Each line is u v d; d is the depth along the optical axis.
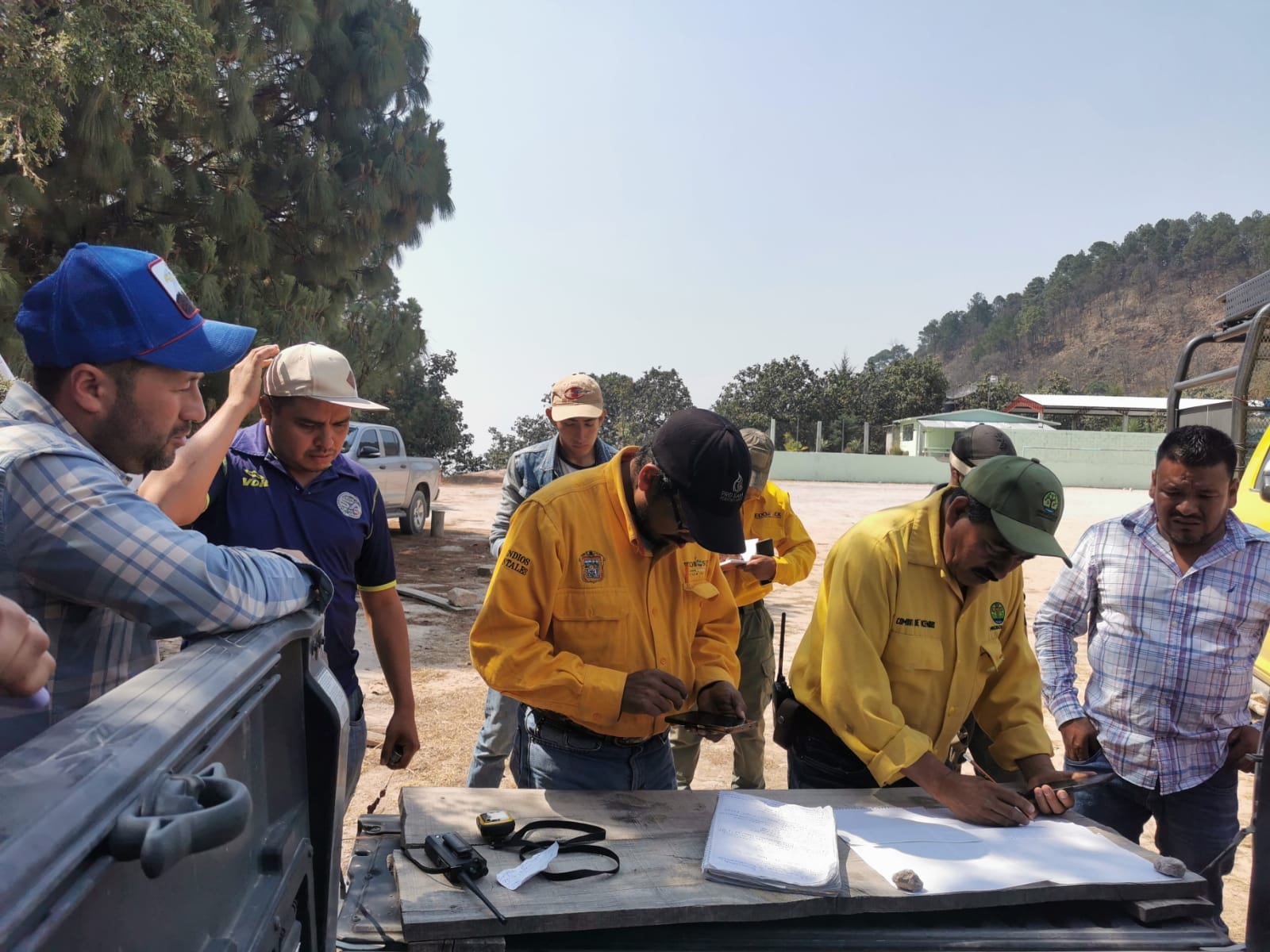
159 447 1.56
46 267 11.47
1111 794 3.01
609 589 2.37
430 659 7.01
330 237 13.45
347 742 1.49
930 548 2.44
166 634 1.27
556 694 2.26
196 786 0.81
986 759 3.35
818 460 36.69
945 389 62.97
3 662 1.04
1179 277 149.25
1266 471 5.38
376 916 1.72
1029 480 2.28
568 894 1.71
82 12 8.89
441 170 14.42
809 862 1.86
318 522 2.67
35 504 1.29
